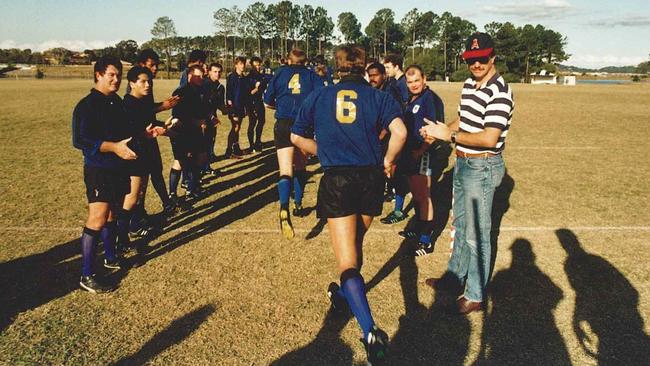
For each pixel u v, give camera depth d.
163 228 5.56
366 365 3.01
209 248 4.93
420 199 4.76
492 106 3.17
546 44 93.75
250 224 5.70
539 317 3.60
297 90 5.73
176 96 6.17
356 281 2.84
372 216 3.15
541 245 5.05
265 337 3.31
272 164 9.20
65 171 8.38
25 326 3.42
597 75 157.88
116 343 3.23
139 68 5.12
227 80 9.55
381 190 3.11
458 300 3.66
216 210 6.27
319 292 3.97
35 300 3.81
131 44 113.44
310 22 119.56
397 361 3.06
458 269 3.97
